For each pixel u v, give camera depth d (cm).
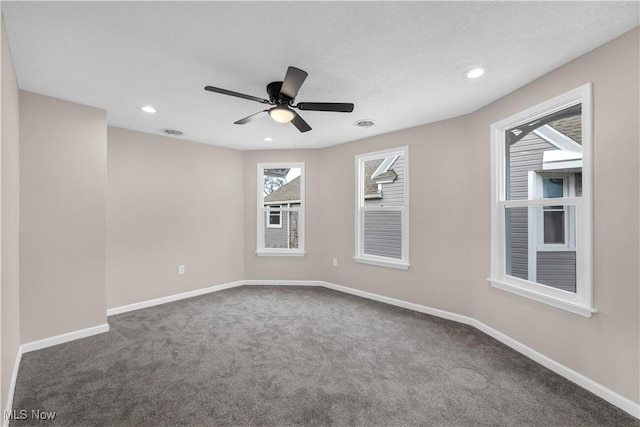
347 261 438
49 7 153
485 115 292
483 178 296
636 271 175
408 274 368
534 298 240
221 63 211
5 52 172
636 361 175
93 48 192
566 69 213
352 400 191
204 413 178
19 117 248
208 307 375
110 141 354
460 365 234
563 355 218
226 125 352
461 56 204
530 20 167
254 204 481
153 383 208
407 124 350
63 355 249
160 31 174
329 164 457
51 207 267
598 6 156
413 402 189
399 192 423
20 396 194
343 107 233
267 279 484
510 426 169
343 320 329
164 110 302
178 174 411
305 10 157
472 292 314
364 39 183
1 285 167
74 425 168
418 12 159
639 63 172
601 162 191
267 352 255
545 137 252
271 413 178
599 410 181
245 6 153
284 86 197
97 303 293
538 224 252
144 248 379
